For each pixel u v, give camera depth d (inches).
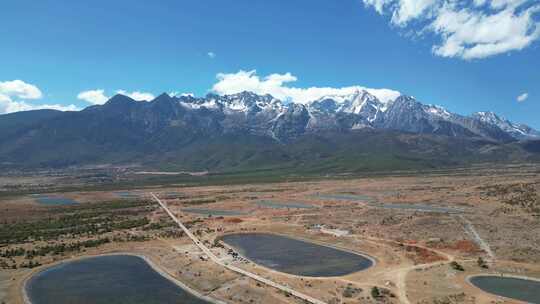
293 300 4377.5
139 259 6195.9
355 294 4510.3
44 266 5821.9
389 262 5797.2
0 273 5492.1
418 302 4249.5
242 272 5280.5
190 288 4926.2
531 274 5142.7
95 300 4581.7
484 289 4655.5
